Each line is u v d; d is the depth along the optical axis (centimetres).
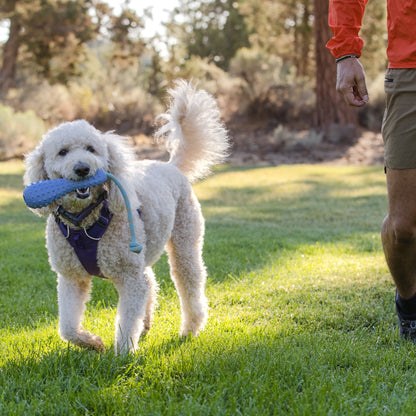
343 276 492
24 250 634
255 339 329
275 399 240
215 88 2223
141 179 351
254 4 2852
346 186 1294
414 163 288
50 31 2419
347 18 301
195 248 390
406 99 286
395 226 300
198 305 380
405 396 248
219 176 1528
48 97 2212
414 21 284
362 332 351
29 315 408
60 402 239
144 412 229
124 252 314
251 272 513
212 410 229
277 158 1869
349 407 233
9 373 272
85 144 312
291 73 2347
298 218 904
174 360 283
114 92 2486
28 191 292
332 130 1975
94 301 442
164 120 504
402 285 322
